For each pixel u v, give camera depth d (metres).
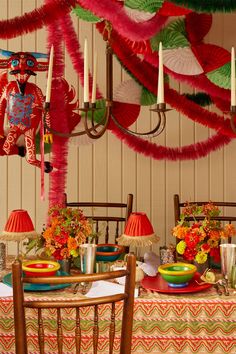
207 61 2.30
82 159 2.97
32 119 2.19
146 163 2.98
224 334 1.54
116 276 1.29
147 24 2.01
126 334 1.34
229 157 2.98
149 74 2.47
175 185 2.99
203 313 1.54
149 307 1.54
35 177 2.96
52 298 1.61
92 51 2.94
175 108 2.58
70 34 2.31
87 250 1.80
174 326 1.54
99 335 1.55
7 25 2.05
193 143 2.96
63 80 2.37
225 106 2.62
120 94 2.52
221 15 2.93
